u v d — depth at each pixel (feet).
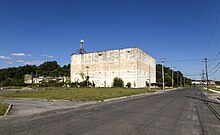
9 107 55.83
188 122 38.47
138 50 279.08
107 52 295.28
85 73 312.91
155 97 110.32
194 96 124.67
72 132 28.84
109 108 57.72
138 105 66.39
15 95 112.88
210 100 98.53
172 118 42.11
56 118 40.37
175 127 33.60
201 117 45.03
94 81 303.48
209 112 54.24
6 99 91.15
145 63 310.45
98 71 301.22
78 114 45.88
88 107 60.34
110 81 290.97
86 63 313.12
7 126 32.58
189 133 30.01
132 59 276.41
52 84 308.81
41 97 97.50
